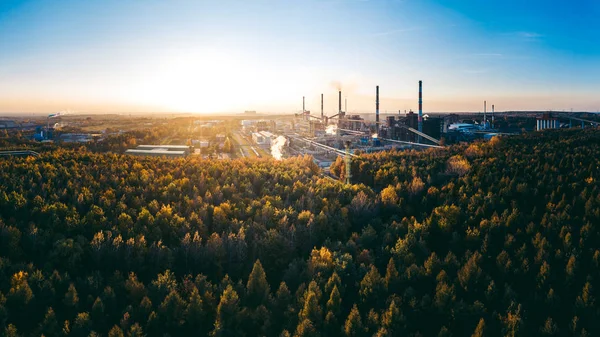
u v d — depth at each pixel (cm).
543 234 8262
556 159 12412
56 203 9281
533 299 6906
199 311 6669
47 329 6050
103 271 7875
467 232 8731
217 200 11081
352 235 9388
